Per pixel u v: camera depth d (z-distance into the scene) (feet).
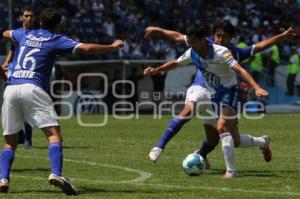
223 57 96.48
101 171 104.22
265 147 107.45
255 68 286.05
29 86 81.61
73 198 79.66
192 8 344.69
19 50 83.92
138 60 250.78
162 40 300.81
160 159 120.57
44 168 106.83
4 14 294.46
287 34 101.30
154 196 81.66
